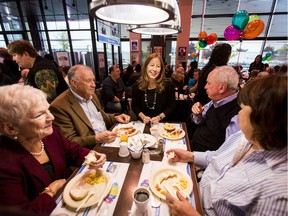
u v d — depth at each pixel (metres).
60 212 0.72
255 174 0.60
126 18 0.99
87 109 1.60
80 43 5.94
